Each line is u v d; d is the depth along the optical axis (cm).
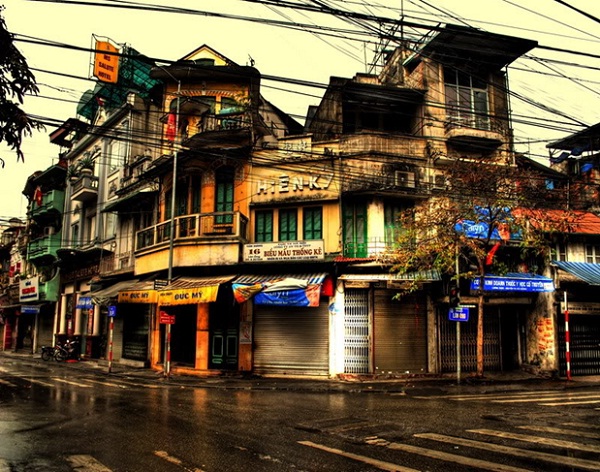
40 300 3222
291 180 1827
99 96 2830
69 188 3097
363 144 1791
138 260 2081
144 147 2438
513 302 1773
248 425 831
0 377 1697
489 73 1959
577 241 1848
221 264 1750
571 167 2341
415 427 809
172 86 2112
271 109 2459
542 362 1734
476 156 1877
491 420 874
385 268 1669
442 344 1716
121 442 701
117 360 2327
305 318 1727
